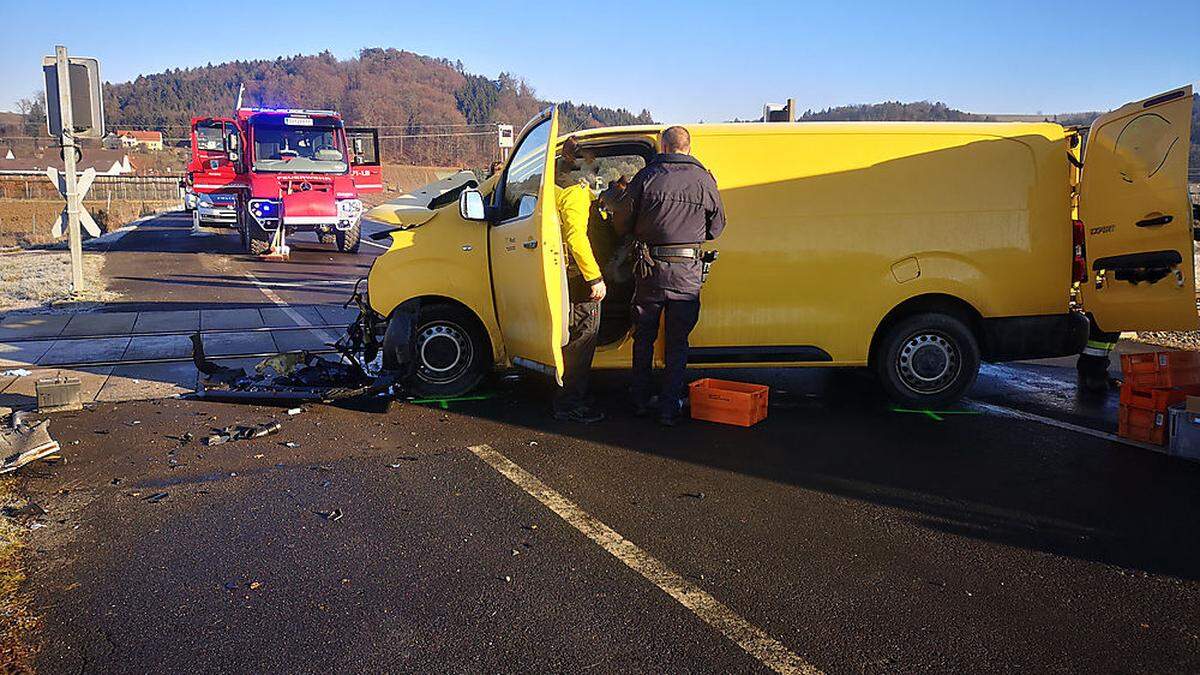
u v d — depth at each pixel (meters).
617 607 3.45
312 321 9.88
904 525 4.29
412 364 6.34
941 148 6.14
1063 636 3.26
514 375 7.35
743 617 3.38
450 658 3.09
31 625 3.28
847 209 6.13
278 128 19.02
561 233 5.50
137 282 13.33
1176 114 5.74
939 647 3.18
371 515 4.36
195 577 3.68
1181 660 3.12
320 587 3.60
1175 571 3.81
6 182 58.31
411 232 6.41
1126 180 6.12
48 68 11.15
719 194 5.80
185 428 5.78
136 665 3.03
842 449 5.49
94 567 3.76
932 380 6.35
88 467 5.02
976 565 3.86
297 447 5.41
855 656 3.12
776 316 6.20
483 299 6.44
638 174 5.64
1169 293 6.03
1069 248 6.17
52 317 9.92
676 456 5.32
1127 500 4.65
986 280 6.16
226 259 17.75
